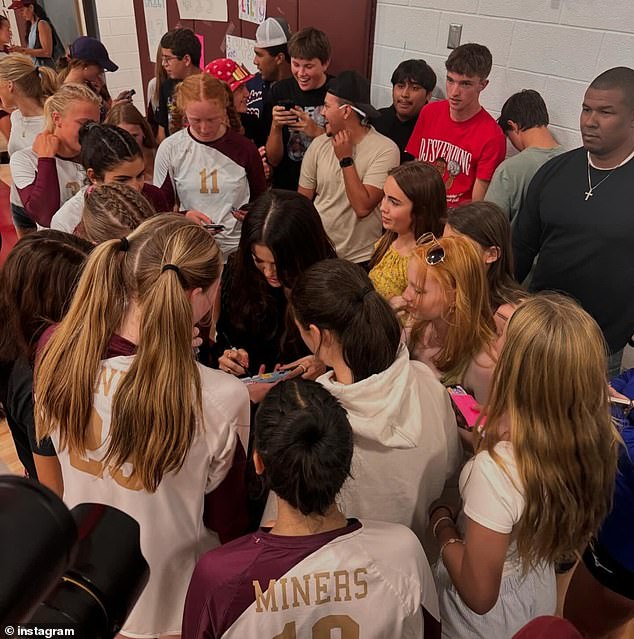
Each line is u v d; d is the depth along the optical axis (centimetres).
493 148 271
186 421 113
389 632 98
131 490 122
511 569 127
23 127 302
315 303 124
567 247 215
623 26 236
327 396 100
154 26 533
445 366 168
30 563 38
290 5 385
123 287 120
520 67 279
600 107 195
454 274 156
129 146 209
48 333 132
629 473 142
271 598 93
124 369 115
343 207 279
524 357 108
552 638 62
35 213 248
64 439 121
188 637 103
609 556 154
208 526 141
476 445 124
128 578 55
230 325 195
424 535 135
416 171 214
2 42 564
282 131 319
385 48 344
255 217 174
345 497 123
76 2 646
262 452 95
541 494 109
